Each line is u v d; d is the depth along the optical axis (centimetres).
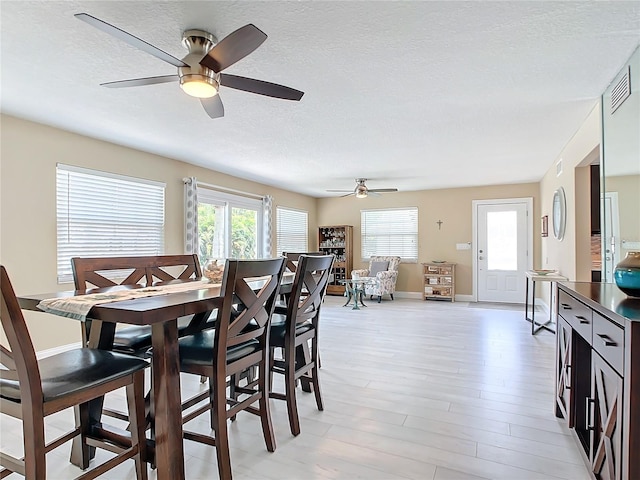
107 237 411
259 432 222
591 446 169
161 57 184
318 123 349
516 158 493
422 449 201
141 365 163
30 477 129
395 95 284
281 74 249
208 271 251
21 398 129
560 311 235
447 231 757
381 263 773
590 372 196
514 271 702
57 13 182
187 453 201
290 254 395
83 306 149
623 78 246
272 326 243
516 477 176
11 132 329
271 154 468
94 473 147
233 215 629
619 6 177
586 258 394
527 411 245
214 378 169
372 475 179
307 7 178
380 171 577
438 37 204
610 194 279
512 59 230
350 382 299
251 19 188
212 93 205
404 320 543
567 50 219
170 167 491
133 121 343
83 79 257
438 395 272
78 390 140
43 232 352
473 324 512
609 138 278
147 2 174
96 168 399
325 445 206
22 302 167
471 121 344
